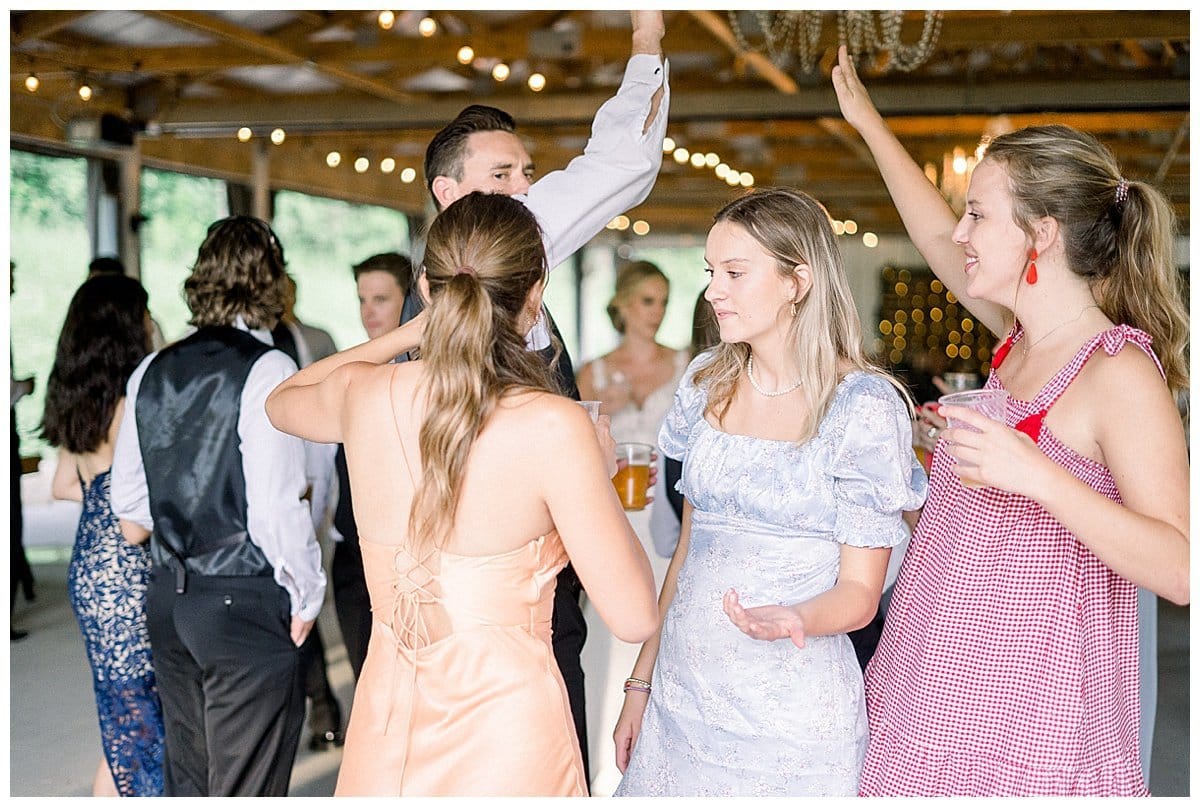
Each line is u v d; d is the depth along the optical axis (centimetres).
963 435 161
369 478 179
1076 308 179
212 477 271
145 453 275
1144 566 156
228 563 273
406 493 175
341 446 313
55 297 813
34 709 443
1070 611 174
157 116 863
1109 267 178
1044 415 171
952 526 183
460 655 174
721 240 197
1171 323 179
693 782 200
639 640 176
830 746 193
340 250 1134
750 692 195
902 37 746
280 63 802
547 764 176
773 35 718
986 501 178
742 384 205
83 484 326
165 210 918
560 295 1706
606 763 349
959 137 1128
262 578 275
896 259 1742
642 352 453
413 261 250
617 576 170
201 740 286
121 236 852
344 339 1141
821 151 1300
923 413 314
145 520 297
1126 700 180
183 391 273
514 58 835
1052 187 175
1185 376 181
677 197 1598
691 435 208
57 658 513
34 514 854
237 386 271
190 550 274
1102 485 172
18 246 781
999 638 177
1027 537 175
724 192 1546
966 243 184
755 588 195
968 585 179
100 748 402
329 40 813
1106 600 176
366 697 181
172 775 292
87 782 369
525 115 948
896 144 230
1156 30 714
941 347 1712
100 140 780
